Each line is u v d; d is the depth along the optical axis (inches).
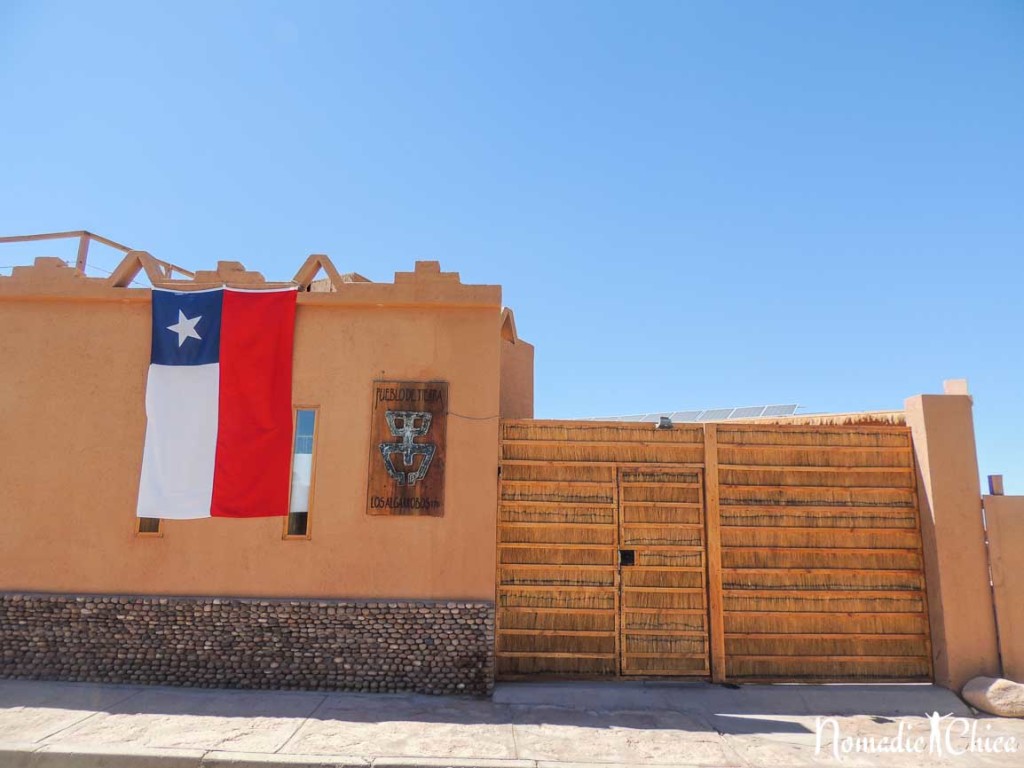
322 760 223.6
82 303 338.3
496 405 323.6
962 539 315.0
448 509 314.3
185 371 327.6
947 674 303.7
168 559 314.2
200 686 299.4
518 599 320.2
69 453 324.8
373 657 299.6
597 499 329.4
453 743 241.0
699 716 273.6
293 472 322.3
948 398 328.5
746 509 327.9
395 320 330.6
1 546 317.7
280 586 309.6
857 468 332.8
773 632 318.7
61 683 300.7
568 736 250.1
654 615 320.2
